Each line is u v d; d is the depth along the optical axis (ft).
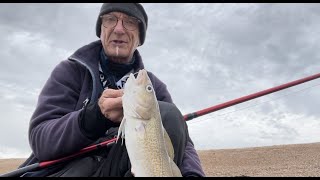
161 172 1.61
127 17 2.34
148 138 1.63
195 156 2.18
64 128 1.85
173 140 1.93
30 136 2.06
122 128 1.70
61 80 2.21
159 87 2.58
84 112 1.79
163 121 1.96
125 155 1.90
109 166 1.90
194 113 2.77
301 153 15.90
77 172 1.90
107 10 2.31
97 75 2.23
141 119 1.64
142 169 1.61
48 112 2.08
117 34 2.31
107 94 1.75
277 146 18.21
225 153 17.70
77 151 1.92
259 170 12.13
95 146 1.98
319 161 13.07
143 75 1.71
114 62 2.35
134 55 2.49
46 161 1.97
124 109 1.67
